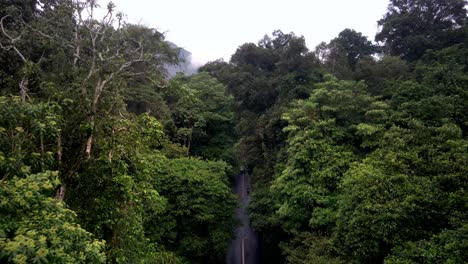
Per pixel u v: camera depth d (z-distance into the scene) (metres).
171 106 25.83
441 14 30.72
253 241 27.09
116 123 8.66
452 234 10.13
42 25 10.80
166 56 20.30
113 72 9.59
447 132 14.78
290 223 17.34
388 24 31.94
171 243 17.94
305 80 27.64
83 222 7.79
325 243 13.93
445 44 28.16
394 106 19.59
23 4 11.95
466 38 26.89
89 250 5.16
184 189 18.53
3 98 6.36
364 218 11.85
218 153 28.89
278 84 30.92
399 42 31.33
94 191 8.20
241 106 35.31
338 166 16.48
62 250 4.41
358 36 36.25
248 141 26.50
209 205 18.73
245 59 43.94
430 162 13.74
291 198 16.91
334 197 15.65
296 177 17.50
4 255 3.88
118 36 11.66
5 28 11.43
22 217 4.71
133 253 9.04
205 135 28.36
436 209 11.65
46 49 11.47
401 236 11.29
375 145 16.95
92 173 8.09
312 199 16.17
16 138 6.11
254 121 29.95
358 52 35.56
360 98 19.53
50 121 6.63
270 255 23.34
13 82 10.02
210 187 18.98
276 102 28.48
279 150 23.31
